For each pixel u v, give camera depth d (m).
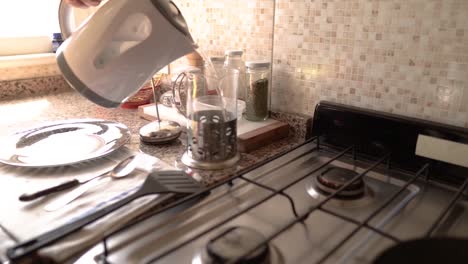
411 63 0.72
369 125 0.76
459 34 0.65
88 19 0.63
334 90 0.85
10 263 0.46
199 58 1.04
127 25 0.61
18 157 0.75
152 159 0.75
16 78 1.28
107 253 0.49
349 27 0.79
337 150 0.83
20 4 1.38
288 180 0.71
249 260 0.46
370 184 0.70
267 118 0.96
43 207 0.60
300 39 0.88
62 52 0.64
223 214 0.60
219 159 0.73
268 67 0.91
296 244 0.53
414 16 0.70
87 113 1.09
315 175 0.73
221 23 1.06
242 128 0.88
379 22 0.74
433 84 0.70
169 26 0.61
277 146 0.86
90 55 0.62
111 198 0.60
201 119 0.73
